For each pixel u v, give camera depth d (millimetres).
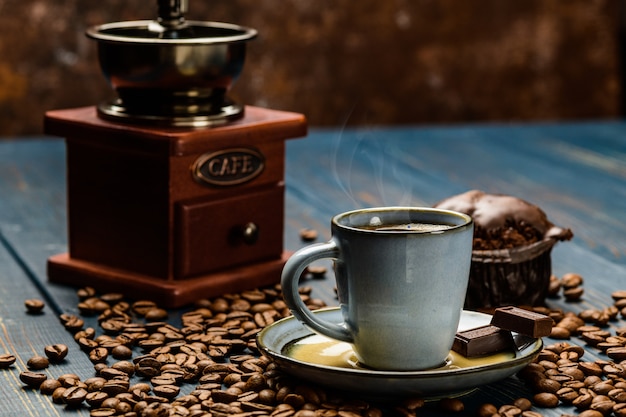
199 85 973
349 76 1839
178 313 949
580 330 898
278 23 1786
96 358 854
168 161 951
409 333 786
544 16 1904
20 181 1296
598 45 1936
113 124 975
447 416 779
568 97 1943
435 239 776
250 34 1001
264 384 809
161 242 966
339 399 785
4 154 1447
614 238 1116
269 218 1016
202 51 961
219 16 1748
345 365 809
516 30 1900
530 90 1928
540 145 1547
